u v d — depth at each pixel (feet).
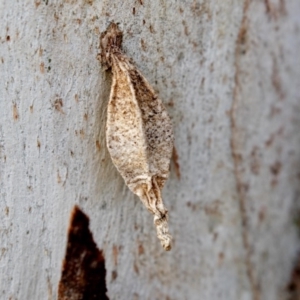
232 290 0.90
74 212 0.74
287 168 0.93
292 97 0.91
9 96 0.70
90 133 0.73
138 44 0.74
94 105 0.72
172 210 0.81
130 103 0.70
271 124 0.89
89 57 0.71
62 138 0.72
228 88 0.82
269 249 0.95
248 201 0.89
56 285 0.75
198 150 0.81
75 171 0.73
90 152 0.73
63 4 0.70
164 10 0.74
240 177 0.87
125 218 0.77
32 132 0.71
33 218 0.72
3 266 0.72
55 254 0.74
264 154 0.90
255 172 0.89
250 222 0.90
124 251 0.78
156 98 0.71
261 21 0.83
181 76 0.77
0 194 0.71
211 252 0.86
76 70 0.71
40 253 0.73
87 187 0.74
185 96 0.78
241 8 0.80
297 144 0.94
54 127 0.71
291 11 0.87
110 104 0.71
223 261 0.88
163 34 0.75
